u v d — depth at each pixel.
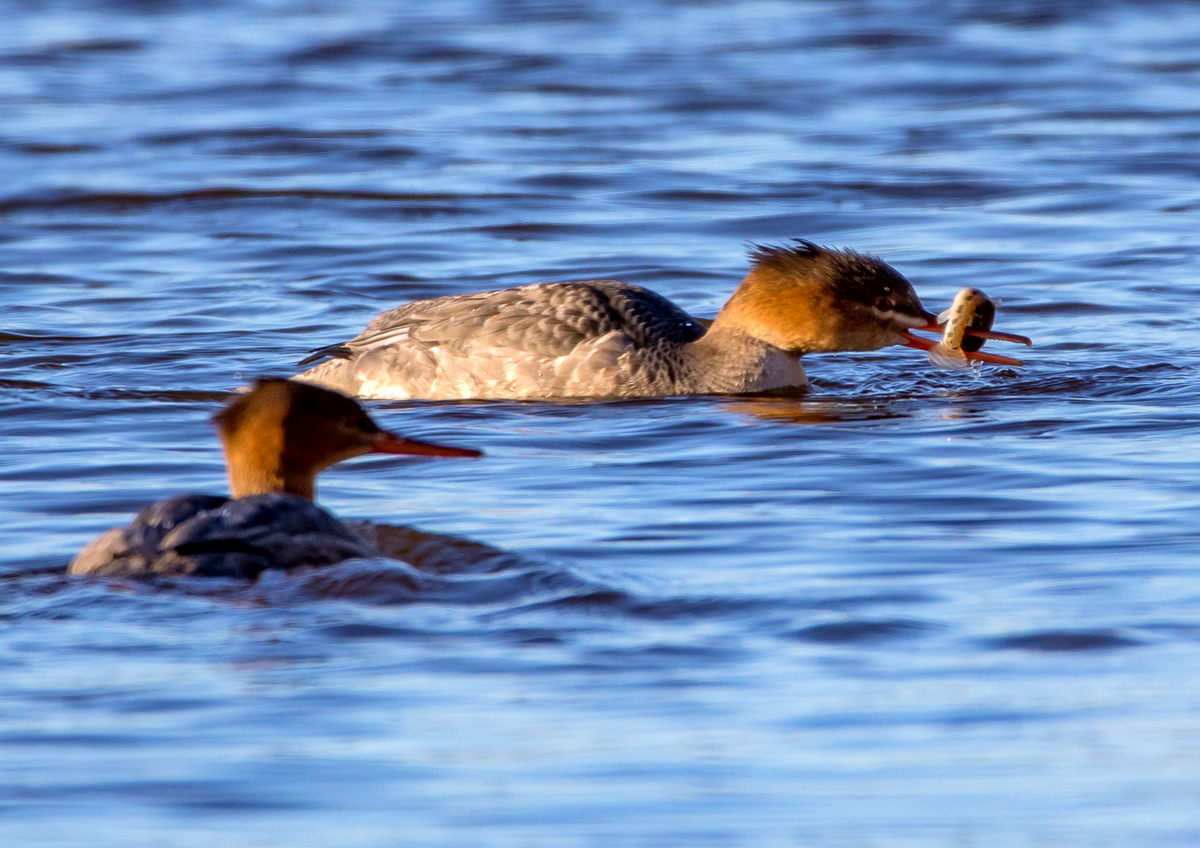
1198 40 36.09
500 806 6.93
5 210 23.97
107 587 9.39
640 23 38.94
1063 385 15.84
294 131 28.44
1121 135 28.09
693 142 27.86
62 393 15.49
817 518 11.36
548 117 29.72
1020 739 7.57
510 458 13.34
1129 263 20.69
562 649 8.73
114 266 21.16
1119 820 6.76
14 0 41.97
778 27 38.22
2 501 11.95
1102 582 9.74
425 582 9.66
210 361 16.84
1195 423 14.08
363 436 11.20
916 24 38.25
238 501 9.88
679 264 21.09
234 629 8.92
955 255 21.28
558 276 20.58
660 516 11.45
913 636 8.88
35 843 6.60
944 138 28.05
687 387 16.00
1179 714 7.80
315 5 41.66
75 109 30.17
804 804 6.95
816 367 17.48
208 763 7.35
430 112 30.11
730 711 7.91
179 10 40.78
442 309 16.33
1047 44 35.94
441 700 8.05
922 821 6.77
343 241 22.34
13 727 7.74
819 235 22.44
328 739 7.61
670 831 6.68
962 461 12.94
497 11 40.66
